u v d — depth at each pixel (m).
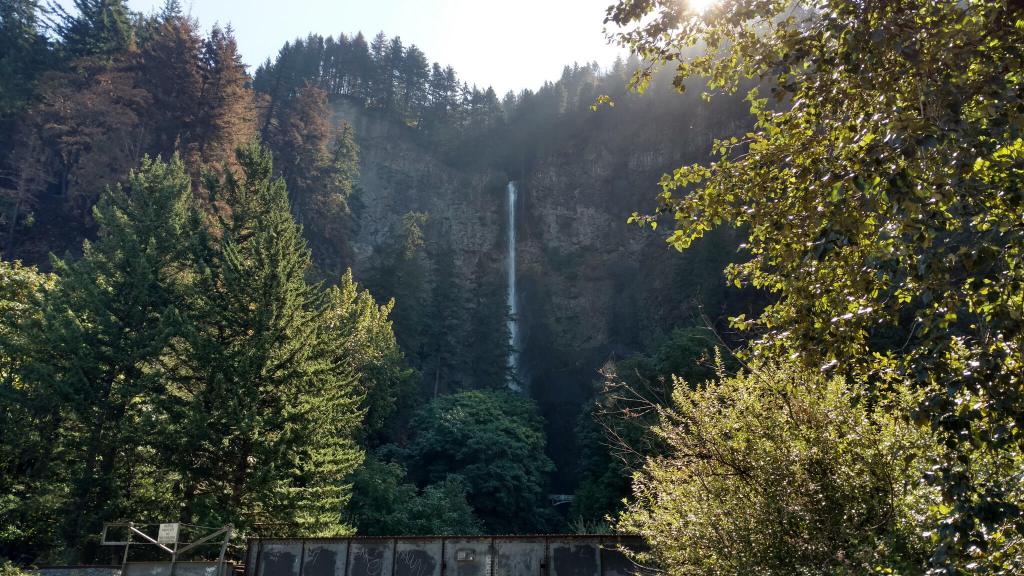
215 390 28.59
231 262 31.78
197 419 26.95
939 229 7.30
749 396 11.06
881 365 8.74
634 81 10.45
